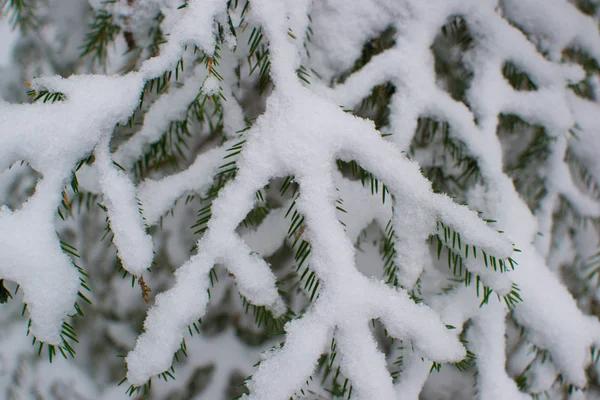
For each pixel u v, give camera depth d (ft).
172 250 3.43
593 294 3.21
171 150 2.69
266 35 2.28
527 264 2.53
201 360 3.62
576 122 2.73
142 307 3.65
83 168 2.64
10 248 2.09
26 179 3.09
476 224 2.21
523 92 2.59
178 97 2.49
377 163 2.23
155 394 3.64
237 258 2.22
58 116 2.14
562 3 2.62
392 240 2.40
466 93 2.61
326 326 2.17
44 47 3.06
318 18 2.55
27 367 3.55
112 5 2.63
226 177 2.52
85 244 3.43
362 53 2.62
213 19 2.22
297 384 2.15
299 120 2.19
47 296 2.10
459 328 2.50
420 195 2.23
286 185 2.27
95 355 3.70
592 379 3.01
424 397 3.43
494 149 2.53
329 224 2.18
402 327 2.21
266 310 2.43
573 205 2.89
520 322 2.59
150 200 2.48
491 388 2.52
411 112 2.47
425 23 2.49
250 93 2.65
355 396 2.18
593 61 2.75
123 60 2.82
